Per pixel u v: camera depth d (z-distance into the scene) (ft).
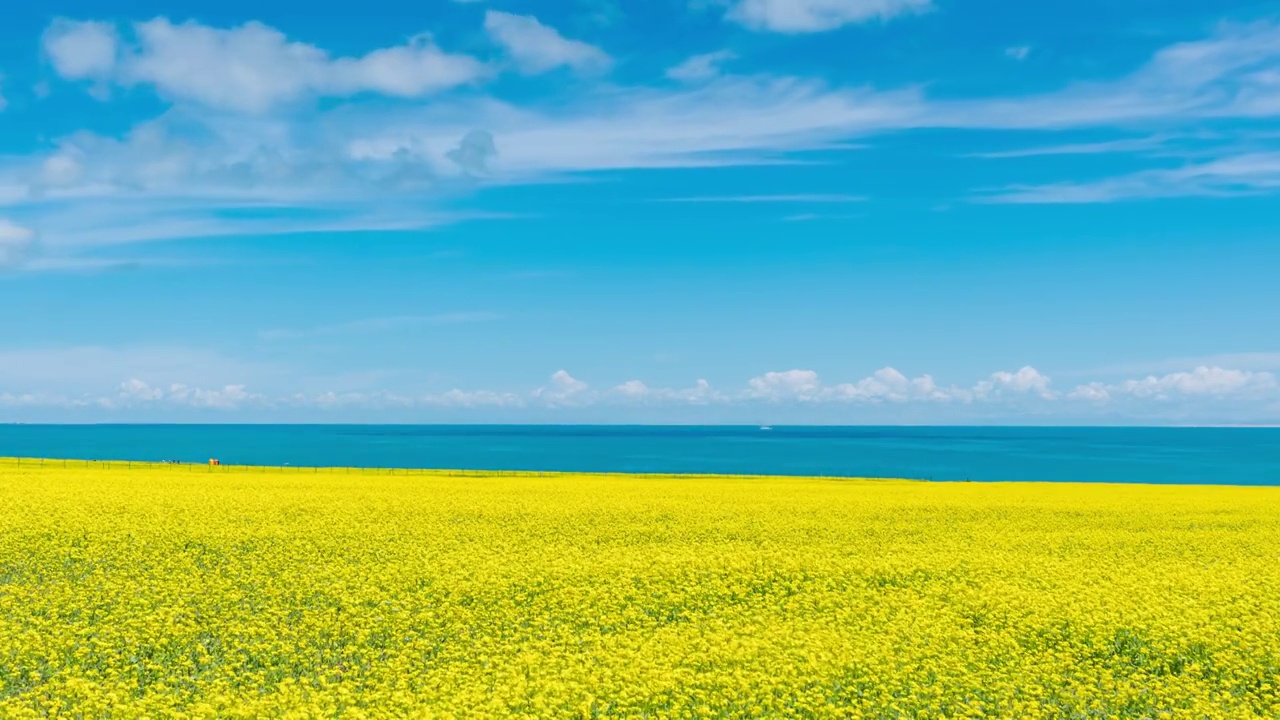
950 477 333.01
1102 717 41.86
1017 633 54.54
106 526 88.48
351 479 170.91
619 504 124.77
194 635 52.13
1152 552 89.81
